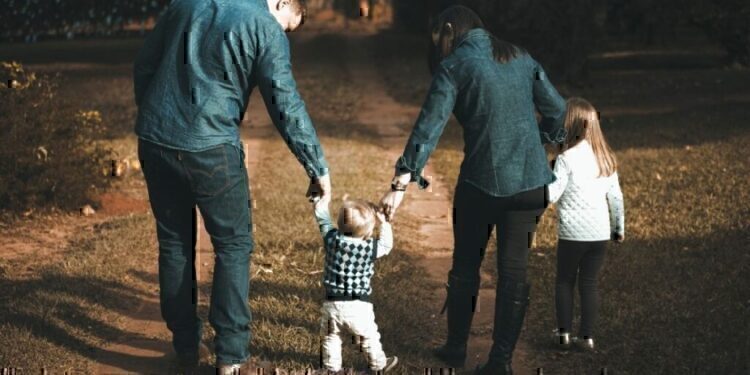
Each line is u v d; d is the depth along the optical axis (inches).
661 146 542.0
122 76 1104.8
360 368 208.8
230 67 187.0
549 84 203.3
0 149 360.8
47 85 397.4
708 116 656.4
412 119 739.4
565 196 224.8
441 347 224.2
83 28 1646.2
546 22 924.0
